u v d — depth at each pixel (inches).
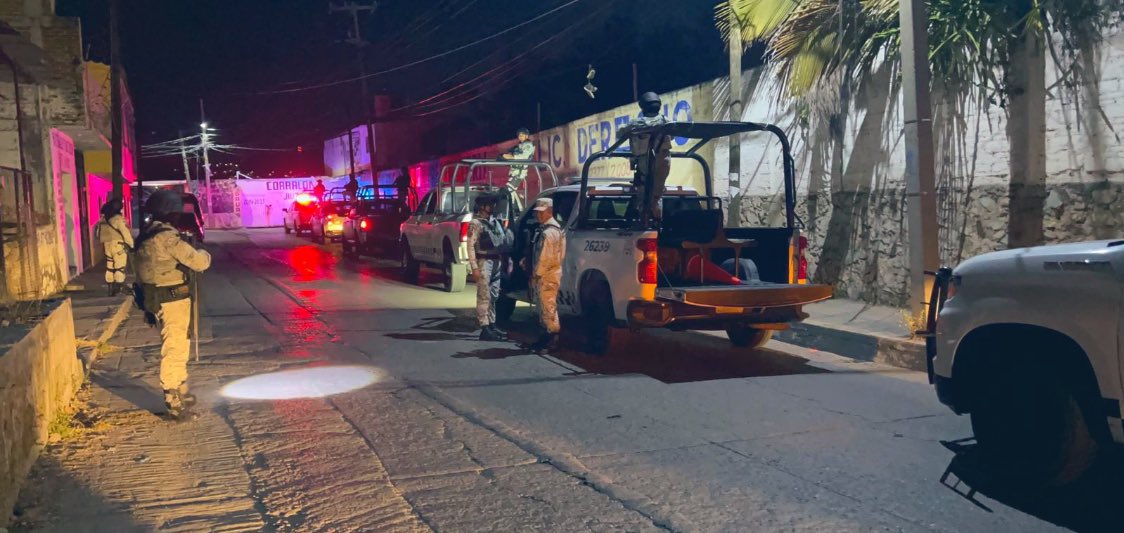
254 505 188.4
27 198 466.6
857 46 477.1
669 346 390.6
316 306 538.6
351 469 213.8
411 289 647.8
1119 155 361.1
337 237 1247.5
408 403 281.9
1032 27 385.4
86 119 619.2
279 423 257.0
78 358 320.8
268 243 1332.4
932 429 249.0
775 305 327.6
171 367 259.0
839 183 516.1
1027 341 197.9
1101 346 175.5
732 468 213.8
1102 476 205.0
